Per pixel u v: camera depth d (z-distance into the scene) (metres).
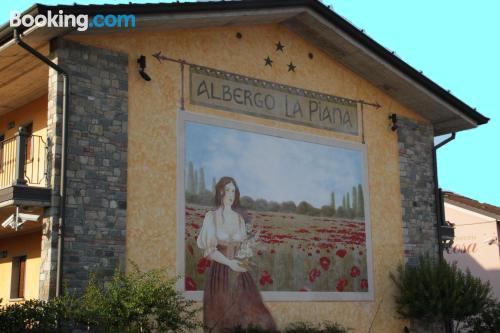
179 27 17.06
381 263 20.39
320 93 20.02
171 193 16.39
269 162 18.44
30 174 17.38
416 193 21.88
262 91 18.70
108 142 15.54
